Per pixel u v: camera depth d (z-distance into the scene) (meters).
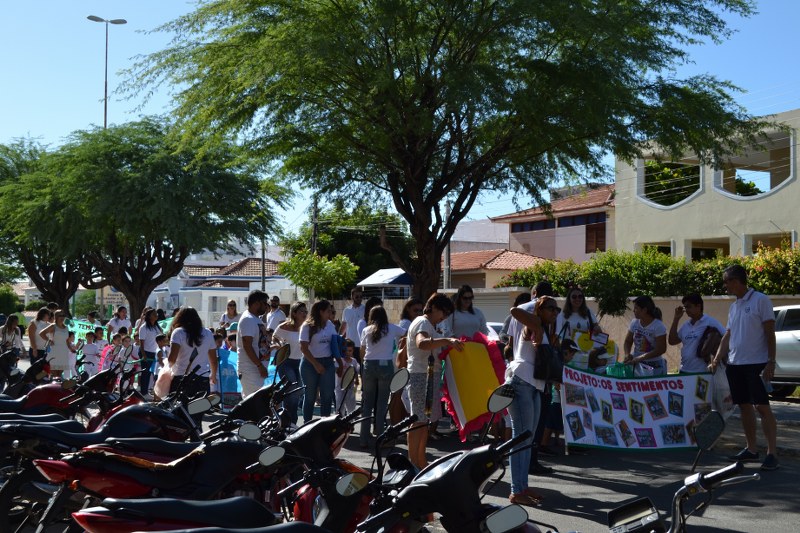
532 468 9.34
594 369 10.65
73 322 27.20
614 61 14.47
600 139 15.05
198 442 6.11
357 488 4.08
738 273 9.30
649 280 24.34
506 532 3.45
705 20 15.22
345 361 13.09
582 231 42.56
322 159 16.61
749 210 28.20
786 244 23.89
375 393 11.00
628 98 14.66
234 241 36.03
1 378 12.98
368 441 11.10
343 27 14.33
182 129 16.16
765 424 9.29
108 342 21.02
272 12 15.16
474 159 16.58
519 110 14.34
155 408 6.70
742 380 9.33
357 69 14.71
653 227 31.25
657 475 9.27
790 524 7.07
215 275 57.88
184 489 5.19
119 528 3.83
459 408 9.14
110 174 31.44
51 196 32.78
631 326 11.48
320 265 38.75
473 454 3.79
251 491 5.46
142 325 17.17
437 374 9.17
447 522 3.77
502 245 58.62
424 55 15.34
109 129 33.19
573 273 26.38
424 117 14.38
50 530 6.88
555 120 15.16
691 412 10.02
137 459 5.23
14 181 39.19
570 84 14.31
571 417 9.65
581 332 10.73
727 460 10.16
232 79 15.05
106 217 31.91
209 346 10.26
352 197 18.17
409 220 17.00
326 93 15.41
